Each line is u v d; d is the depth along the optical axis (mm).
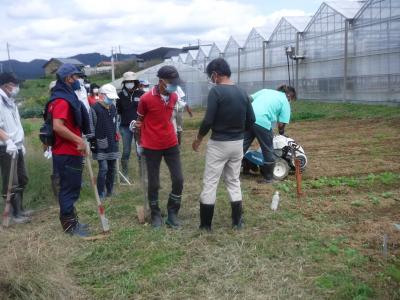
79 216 6719
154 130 5922
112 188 7902
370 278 4500
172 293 4379
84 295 4395
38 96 47156
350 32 25672
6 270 4297
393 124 16984
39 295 4191
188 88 36156
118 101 8992
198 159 10961
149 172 6043
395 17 22344
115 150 7684
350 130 16344
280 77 33469
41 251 4953
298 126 18484
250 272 4695
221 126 5672
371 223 6031
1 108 6508
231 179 5945
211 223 6051
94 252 5305
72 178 5844
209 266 4844
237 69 40031
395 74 22641
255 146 12914
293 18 31828
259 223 6141
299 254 5090
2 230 6023
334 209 6648
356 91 25594
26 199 7598
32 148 10602
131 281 4582
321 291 4309
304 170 9297
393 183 8133
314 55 29312
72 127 5773
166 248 5336
